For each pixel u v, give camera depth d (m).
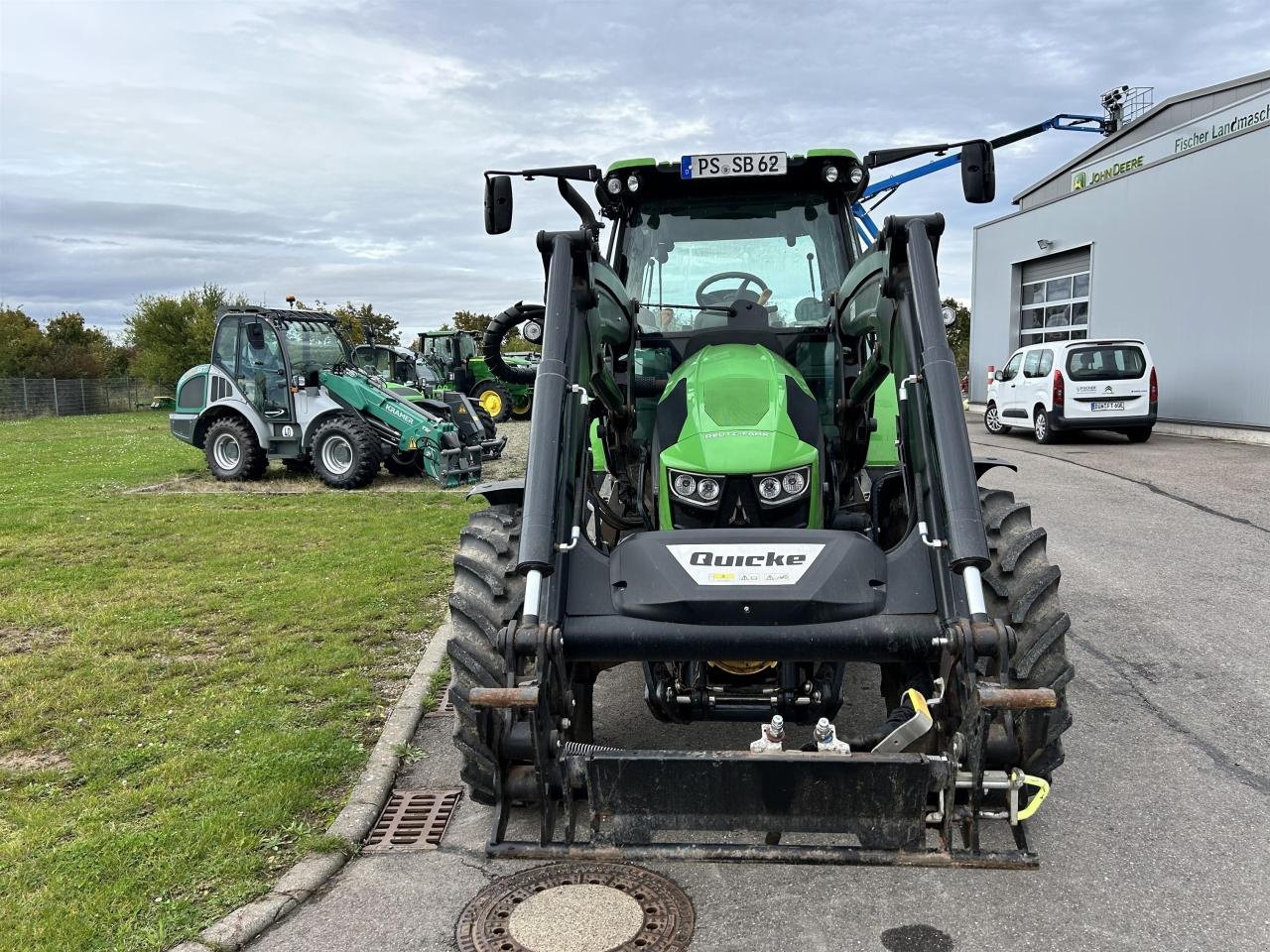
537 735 2.76
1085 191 20.09
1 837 3.46
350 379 13.23
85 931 2.86
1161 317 17.59
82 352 50.50
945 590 2.86
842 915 2.93
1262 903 2.93
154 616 6.39
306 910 3.03
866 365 3.82
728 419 3.51
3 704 4.80
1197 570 7.06
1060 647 3.10
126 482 13.99
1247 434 15.20
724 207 4.73
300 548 8.71
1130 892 3.02
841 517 4.05
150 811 3.62
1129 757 4.00
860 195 4.66
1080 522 8.92
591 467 3.61
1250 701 4.58
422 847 3.42
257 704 4.75
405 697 4.75
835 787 2.67
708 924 2.90
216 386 13.78
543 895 3.08
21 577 7.62
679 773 2.71
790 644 2.87
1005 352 24.42
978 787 2.68
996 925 2.86
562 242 3.37
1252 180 15.10
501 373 3.94
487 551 3.42
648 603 2.93
